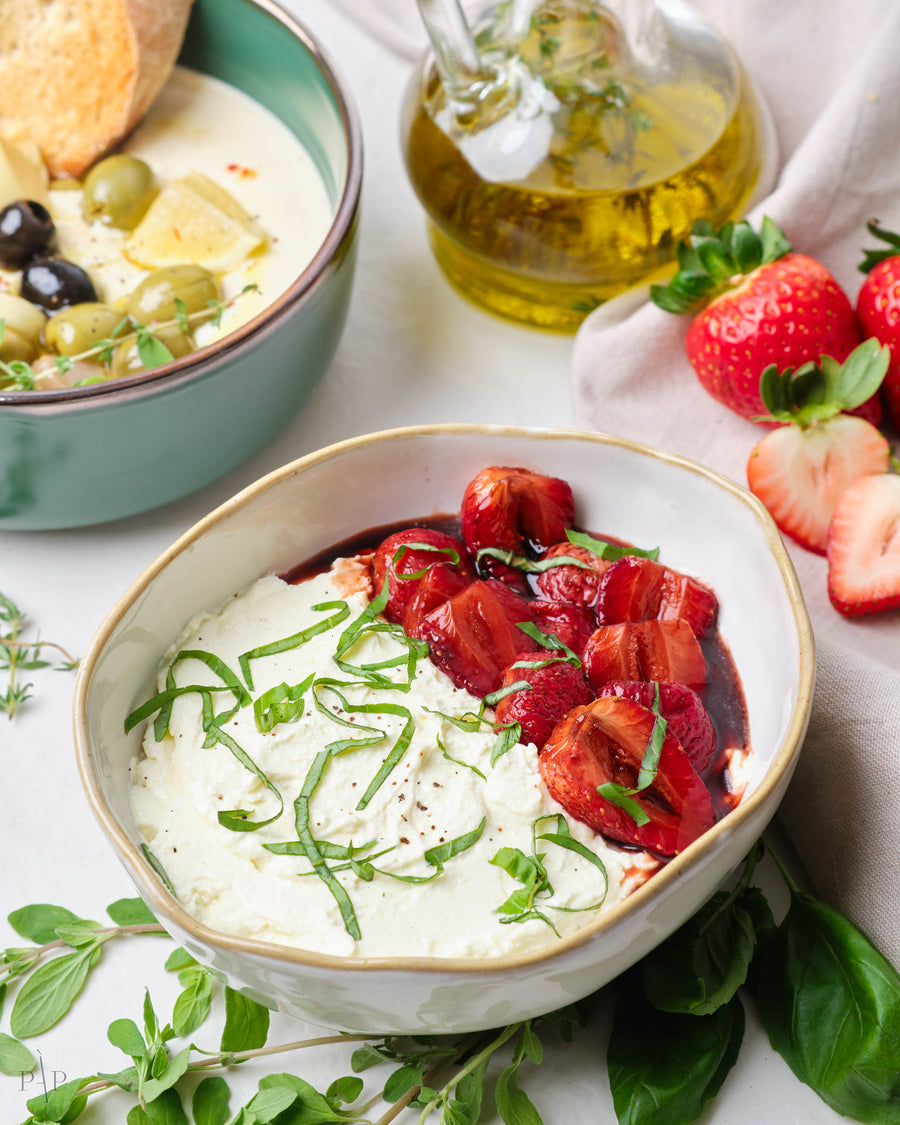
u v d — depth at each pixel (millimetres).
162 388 662
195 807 604
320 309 685
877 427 717
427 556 638
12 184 740
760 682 627
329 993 575
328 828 600
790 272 699
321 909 592
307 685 616
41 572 702
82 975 631
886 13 747
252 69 766
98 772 595
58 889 650
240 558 639
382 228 775
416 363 745
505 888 597
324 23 824
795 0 756
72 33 744
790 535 697
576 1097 618
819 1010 611
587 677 625
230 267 734
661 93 714
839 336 701
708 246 702
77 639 689
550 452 648
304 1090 611
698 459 718
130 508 696
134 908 641
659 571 636
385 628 629
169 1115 612
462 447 649
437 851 597
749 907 631
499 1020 593
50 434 663
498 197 713
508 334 754
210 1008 631
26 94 755
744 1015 624
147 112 773
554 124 708
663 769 602
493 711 620
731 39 772
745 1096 619
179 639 631
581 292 739
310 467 639
